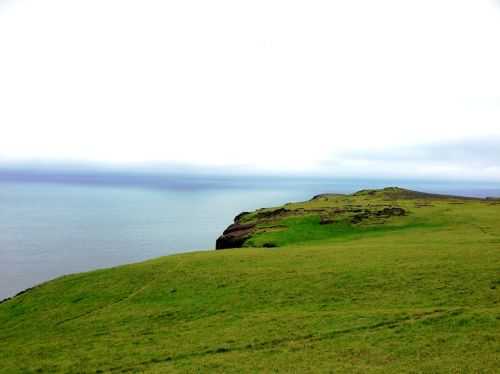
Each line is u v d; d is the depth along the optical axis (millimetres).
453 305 34094
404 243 63469
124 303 47094
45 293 56219
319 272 47688
